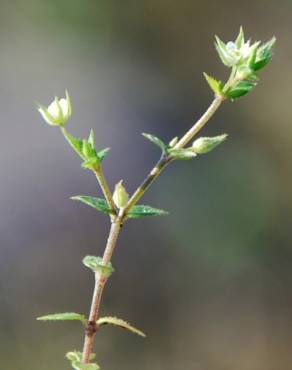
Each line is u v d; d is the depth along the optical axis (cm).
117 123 60
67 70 63
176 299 55
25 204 55
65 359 50
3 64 62
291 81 64
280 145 62
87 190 56
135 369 52
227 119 63
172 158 19
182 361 53
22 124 59
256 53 19
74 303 53
